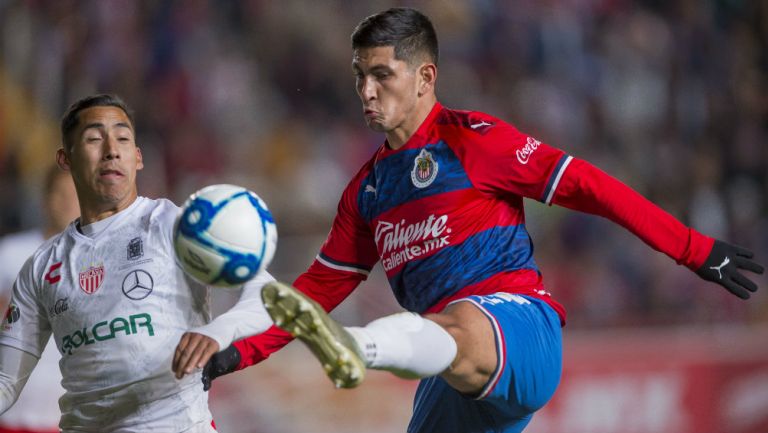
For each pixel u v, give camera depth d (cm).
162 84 4625
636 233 1577
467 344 1480
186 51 4675
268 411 3105
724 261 1565
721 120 5294
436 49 1675
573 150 5056
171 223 1562
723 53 5566
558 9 5412
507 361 1521
